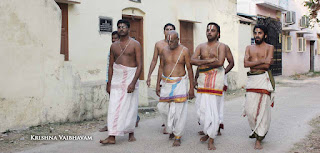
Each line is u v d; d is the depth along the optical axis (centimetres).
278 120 736
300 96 1175
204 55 537
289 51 2325
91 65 944
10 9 576
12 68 583
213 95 521
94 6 944
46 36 639
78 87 702
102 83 778
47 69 643
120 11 1028
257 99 514
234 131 637
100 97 757
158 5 1183
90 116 732
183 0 1305
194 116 798
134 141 564
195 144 545
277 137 586
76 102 697
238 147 524
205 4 1439
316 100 1062
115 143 551
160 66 564
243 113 547
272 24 2027
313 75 2450
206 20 1452
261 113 512
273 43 2073
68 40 875
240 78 1454
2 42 566
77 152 497
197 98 552
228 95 1218
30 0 607
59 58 664
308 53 2788
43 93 637
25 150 501
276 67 2159
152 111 854
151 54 1155
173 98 531
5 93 575
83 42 917
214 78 520
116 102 540
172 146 532
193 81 555
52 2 650
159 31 1192
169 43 529
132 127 558
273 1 2062
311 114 805
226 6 1472
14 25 583
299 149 509
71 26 882
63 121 675
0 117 570
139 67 551
